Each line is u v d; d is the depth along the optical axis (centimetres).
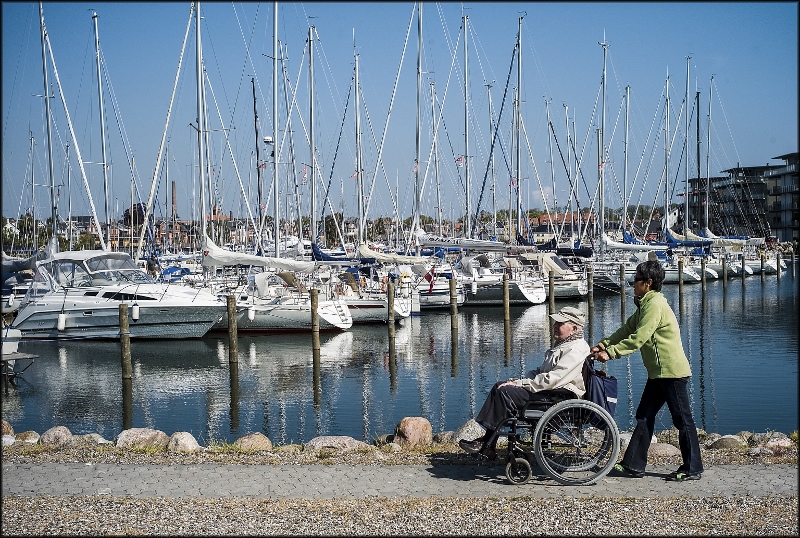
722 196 9250
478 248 3831
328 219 6500
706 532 589
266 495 700
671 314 732
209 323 2641
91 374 2133
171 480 752
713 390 1750
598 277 4100
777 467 779
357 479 752
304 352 2480
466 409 1602
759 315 3362
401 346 2606
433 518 627
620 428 1343
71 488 726
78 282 2702
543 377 726
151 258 3878
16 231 4928
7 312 2688
